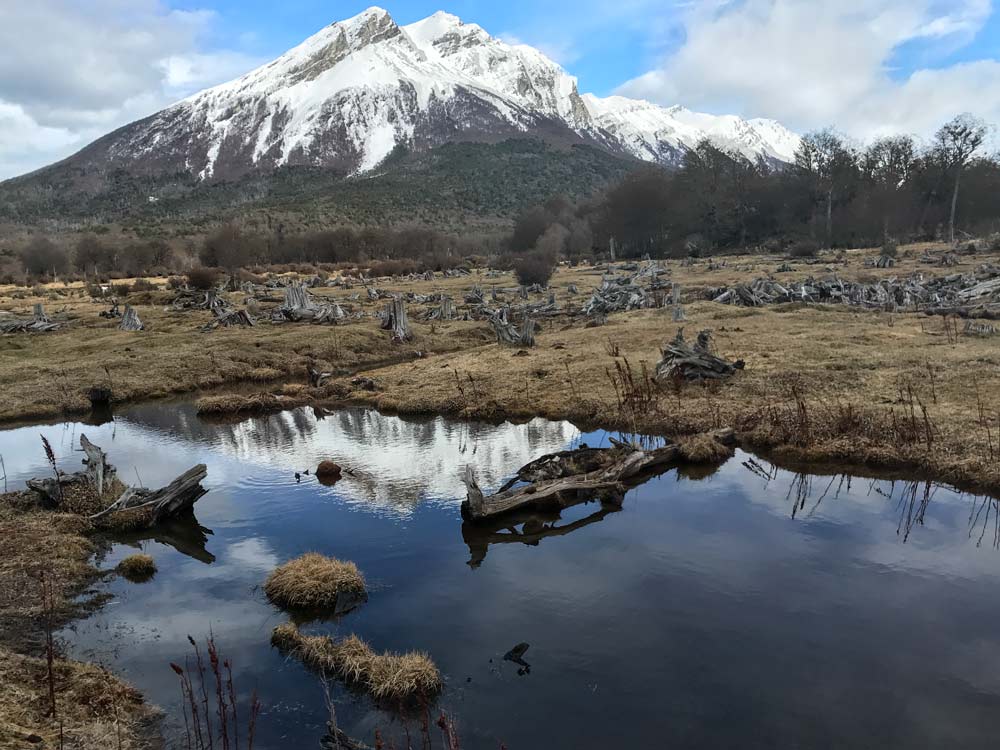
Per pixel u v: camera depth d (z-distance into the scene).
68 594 13.31
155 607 12.80
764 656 10.56
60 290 89.94
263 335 46.91
